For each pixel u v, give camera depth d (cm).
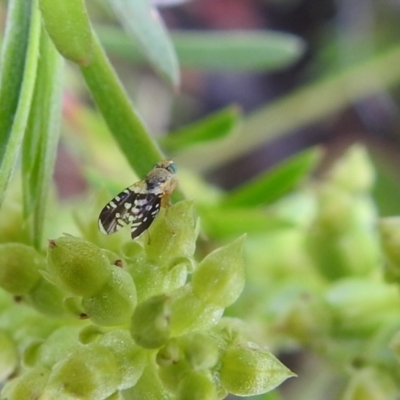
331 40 12
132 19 5
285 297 7
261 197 8
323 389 8
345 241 7
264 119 11
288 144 12
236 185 12
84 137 9
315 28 12
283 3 12
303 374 10
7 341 5
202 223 7
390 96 12
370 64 11
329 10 12
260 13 12
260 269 8
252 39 8
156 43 5
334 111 12
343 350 6
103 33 8
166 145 8
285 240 8
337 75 11
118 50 8
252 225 7
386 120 12
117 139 5
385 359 6
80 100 10
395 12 12
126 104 5
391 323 6
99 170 8
